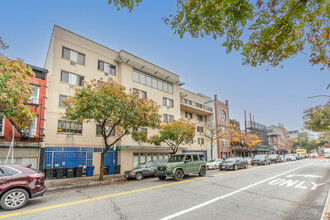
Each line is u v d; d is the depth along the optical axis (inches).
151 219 225.9
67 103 544.1
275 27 167.5
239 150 1684.3
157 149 1034.7
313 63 195.9
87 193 382.3
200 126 1488.7
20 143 598.9
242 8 149.6
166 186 441.1
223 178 564.4
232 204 289.6
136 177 609.6
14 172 283.7
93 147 790.5
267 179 540.7
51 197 352.8
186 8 158.1
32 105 633.0
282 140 2918.3
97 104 521.7
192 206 278.2
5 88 349.7
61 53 767.7
